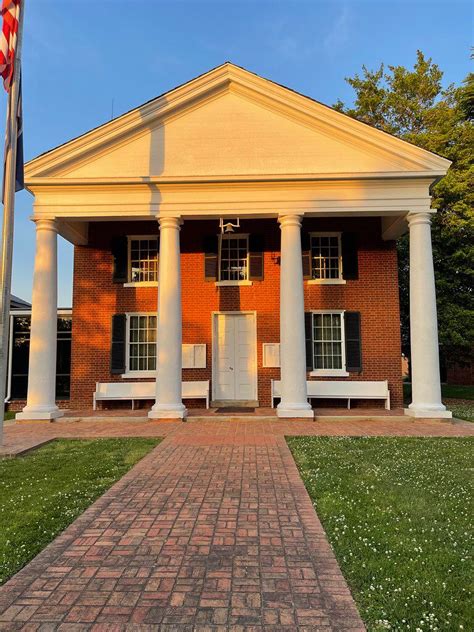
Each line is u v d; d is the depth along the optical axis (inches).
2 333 327.3
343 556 156.4
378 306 547.8
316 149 472.4
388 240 553.9
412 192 462.3
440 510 197.5
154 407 452.8
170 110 473.7
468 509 198.8
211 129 476.4
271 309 550.3
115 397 527.5
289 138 474.3
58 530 180.7
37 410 453.4
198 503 212.2
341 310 547.8
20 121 358.6
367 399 534.0
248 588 136.6
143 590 135.8
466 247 711.1
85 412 506.6
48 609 125.9
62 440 361.7
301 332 455.8
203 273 557.3
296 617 121.5
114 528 183.3
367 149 469.4
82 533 178.4
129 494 225.0
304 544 167.8
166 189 468.1
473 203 727.7
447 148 741.9
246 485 238.7
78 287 562.9
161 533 178.4
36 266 468.1
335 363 550.6
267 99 474.3
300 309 456.8
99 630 116.5
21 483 242.8
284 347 457.7
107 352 553.6
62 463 285.1
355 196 462.6
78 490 228.7
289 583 139.4
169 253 462.6
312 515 196.5
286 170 470.0
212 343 548.4
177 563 153.2
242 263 566.6
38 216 467.5
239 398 546.6
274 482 243.8
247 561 154.4
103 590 135.9
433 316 456.8
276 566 150.6
